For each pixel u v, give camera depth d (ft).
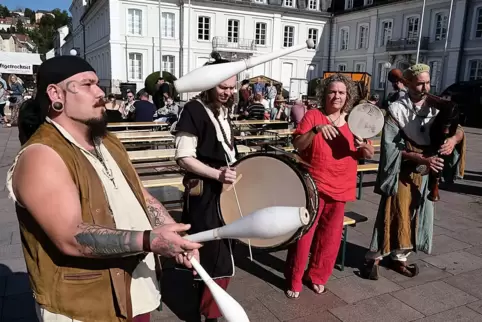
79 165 5.02
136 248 4.77
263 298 11.37
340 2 135.54
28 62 88.07
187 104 8.71
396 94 16.06
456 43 97.81
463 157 12.86
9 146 34.63
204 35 118.52
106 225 5.19
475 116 65.51
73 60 5.15
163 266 13.06
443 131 11.07
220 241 8.77
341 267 13.16
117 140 6.17
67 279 5.04
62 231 4.59
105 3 117.60
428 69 11.34
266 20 125.29
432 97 11.34
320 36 136.05
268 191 8.53
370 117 10.16
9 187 4.80
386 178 11.61
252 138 29.43
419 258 14.17
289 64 132.98
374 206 20.56
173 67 117.91
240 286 12.02
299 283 11.35
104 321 5.22
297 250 11.05
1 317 10.07
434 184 11.97
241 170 8.68
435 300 11.44
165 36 115.75
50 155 4.75
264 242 8.43
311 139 10.23
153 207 6.47
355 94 10.91
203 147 8.65
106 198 5.27
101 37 129.59
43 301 5.02
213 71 6.15
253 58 6.37
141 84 115.75
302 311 10.77
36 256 5.02
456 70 98.37
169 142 29.27
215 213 8.72
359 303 11.22
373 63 122.83
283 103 51.72
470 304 11.28
